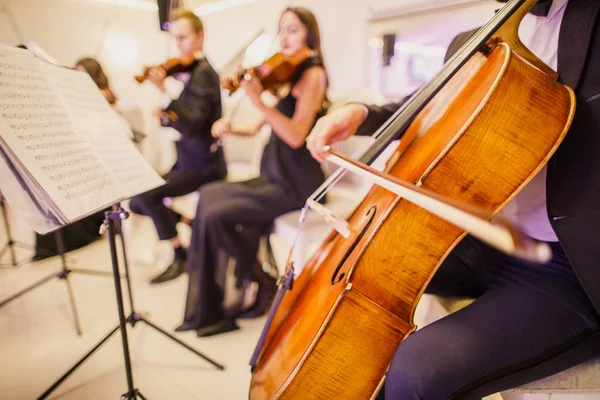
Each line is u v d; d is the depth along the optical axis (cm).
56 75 109
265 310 186
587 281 69
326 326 77
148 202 211
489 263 94
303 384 80
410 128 111
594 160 72
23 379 146
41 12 353
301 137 177
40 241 253
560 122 72
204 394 138
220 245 170
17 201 89
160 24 283
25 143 86
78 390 141
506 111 71
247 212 172
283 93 185
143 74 213
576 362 69
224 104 349
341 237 103
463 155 73
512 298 77
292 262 118
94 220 278
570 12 78
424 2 239
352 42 301
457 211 50
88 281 224
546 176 79
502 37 86
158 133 336
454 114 83
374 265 79
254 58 354
